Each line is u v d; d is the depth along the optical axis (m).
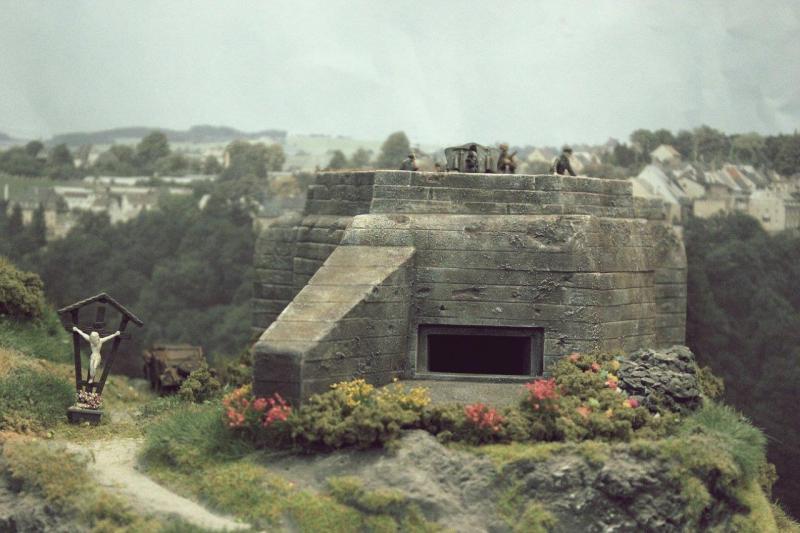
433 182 20.73
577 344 19.77
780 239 42.69
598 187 21.61
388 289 19.09
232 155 60.97
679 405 17.89
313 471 16.44
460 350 24.14
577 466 16.11
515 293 19.91
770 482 22.36
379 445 16.55
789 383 36.84
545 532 15.66
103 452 18.80
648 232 22.34
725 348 38.25
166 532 14.58
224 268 51.19
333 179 23.33
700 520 16.39
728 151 50.78
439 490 15.91
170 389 25.16
